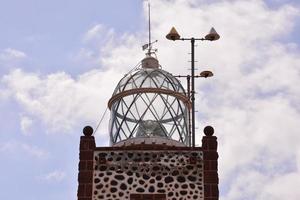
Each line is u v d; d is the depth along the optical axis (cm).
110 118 3388
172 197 2967
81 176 2984
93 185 2980
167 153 3027
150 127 3259
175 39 3481
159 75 3378
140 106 3297
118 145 3228
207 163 3005
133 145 3081
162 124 3284
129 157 3020
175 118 3325
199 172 2997
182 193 2972
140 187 2983
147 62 3488
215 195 2962
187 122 3378
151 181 2989
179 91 3397
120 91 3334
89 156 3014
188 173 2997
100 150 3027
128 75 3400
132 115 3294
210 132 3041
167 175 2997
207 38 3512
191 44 3519
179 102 3356
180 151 3028
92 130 3047
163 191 2975
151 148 3031
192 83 3459
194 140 3331
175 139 3303
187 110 3400
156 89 3303
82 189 2967
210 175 2988
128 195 2972
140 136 3238
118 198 2967
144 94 3306
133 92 3306
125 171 3003
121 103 3334
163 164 3009
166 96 3322
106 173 2998
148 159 3019
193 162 3006
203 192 2967
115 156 3023
